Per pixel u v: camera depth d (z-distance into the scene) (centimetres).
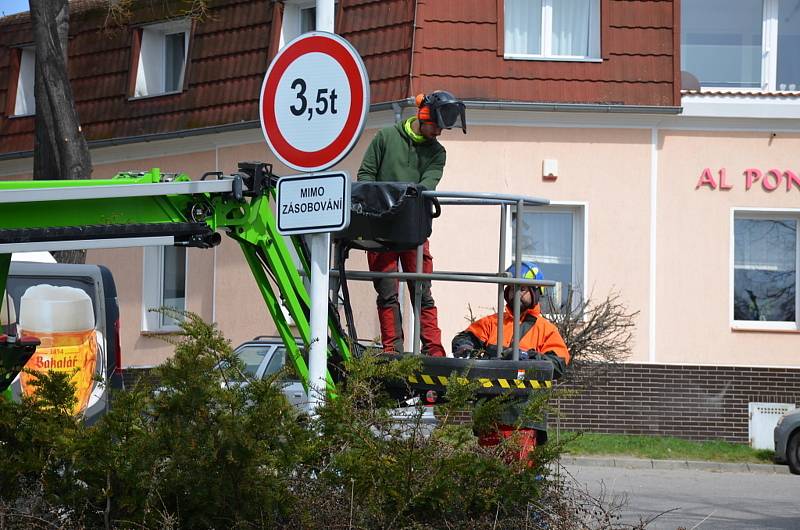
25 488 783
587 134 2931
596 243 2922
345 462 788
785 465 2562
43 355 1541
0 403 807
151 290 3494
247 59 3238
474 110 2903
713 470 2542
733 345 2936
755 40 3116
